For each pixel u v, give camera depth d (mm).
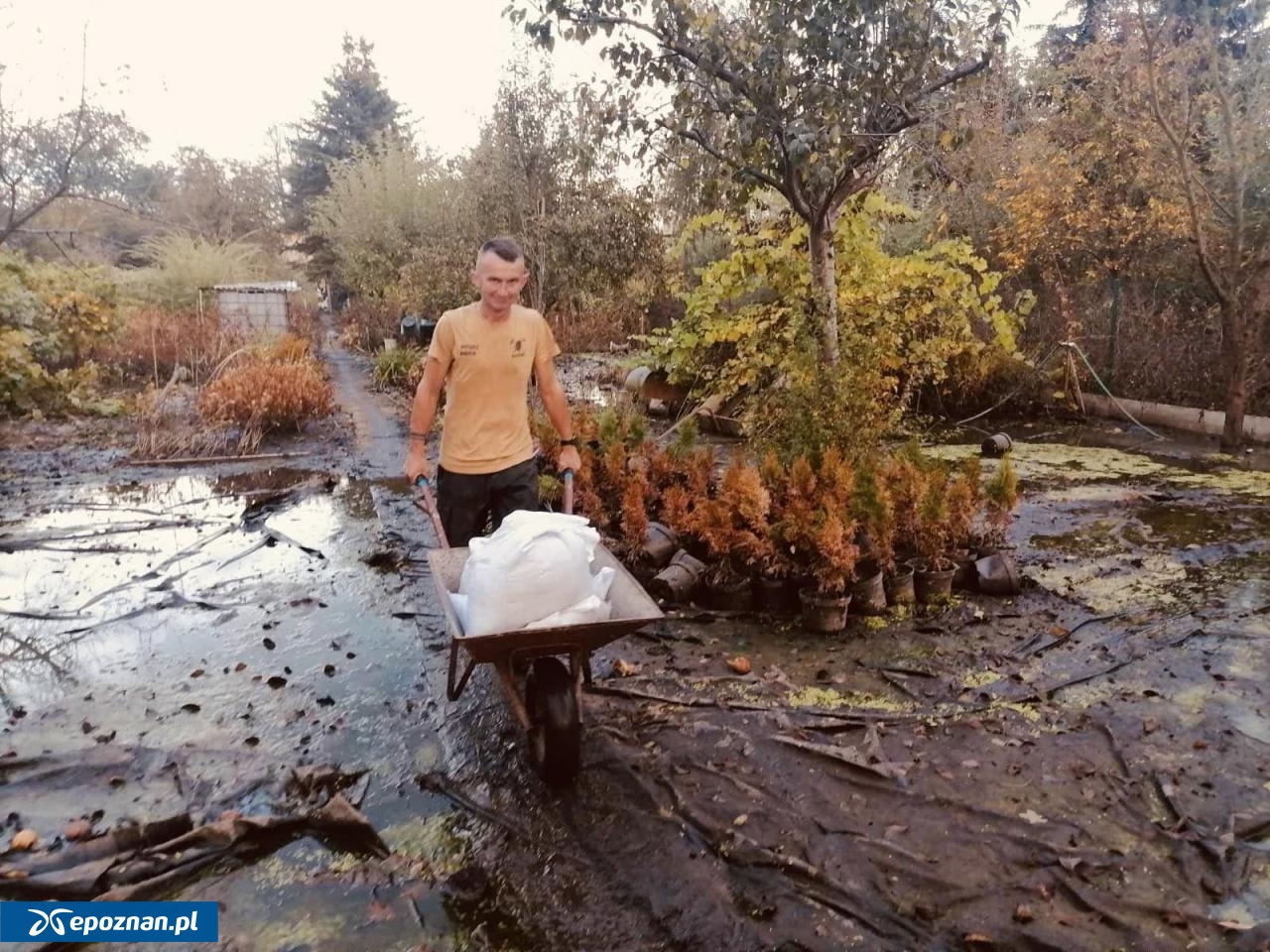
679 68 5969
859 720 3572
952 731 3480
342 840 2857
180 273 21375
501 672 3215
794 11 5527
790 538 4695
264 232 42406
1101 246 11484
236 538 6523
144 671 4199
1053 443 9812
